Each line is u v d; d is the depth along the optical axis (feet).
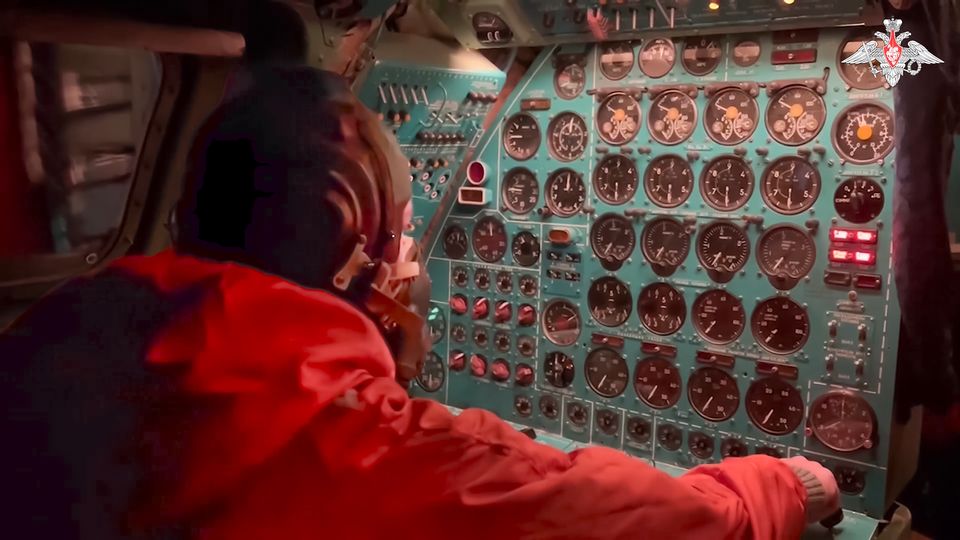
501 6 11.37
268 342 3.44
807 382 10.94
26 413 3.46
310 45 4.67
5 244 6.33
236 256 3.82
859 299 10.44
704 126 11.62
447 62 11.17
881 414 10.34
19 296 6.57
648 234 12.24
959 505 10.39
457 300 14.20
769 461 5.08
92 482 3.26
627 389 12.59
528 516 3.26
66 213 6.62
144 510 3.15
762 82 11.10
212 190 3.84
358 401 3.37
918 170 9.81
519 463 3.43
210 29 5.35
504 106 13.41
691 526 3.81
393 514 3.13
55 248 6.64
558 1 11.25
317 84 3.94
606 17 11.35
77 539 3.20
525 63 13.33
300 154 3.76
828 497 6.79
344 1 5.34
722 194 11.57
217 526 3.10
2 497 3.36
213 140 3.86
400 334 4.22
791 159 10.95
